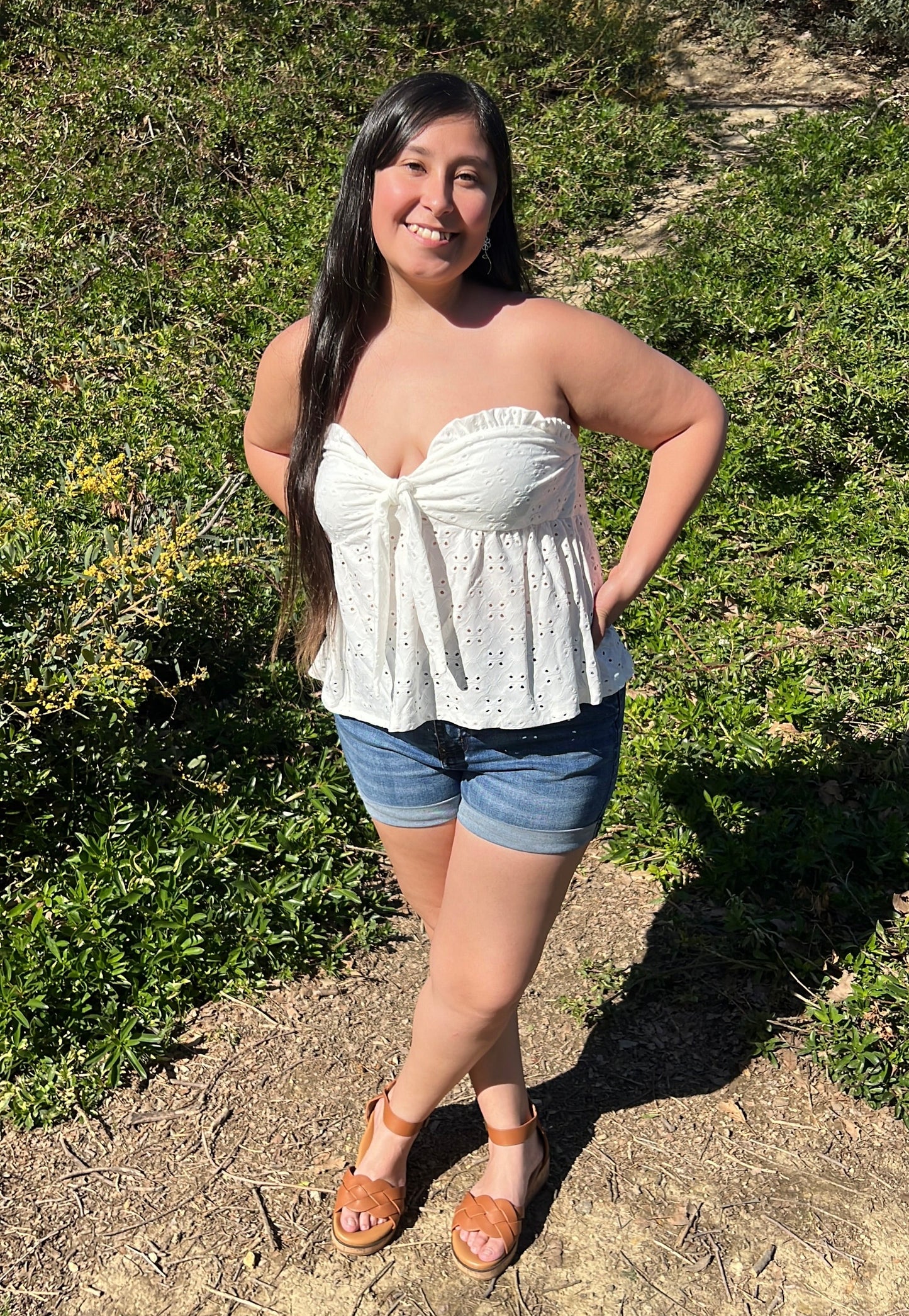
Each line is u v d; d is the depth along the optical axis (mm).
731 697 4273
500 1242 2447
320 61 9008
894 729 4055
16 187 7633
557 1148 2760
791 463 5543
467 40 9711
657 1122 2826
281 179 7980
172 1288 2455
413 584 1979
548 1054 3037
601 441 5781
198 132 8094
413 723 2059
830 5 10602
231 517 5027
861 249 6719
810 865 3438
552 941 3416
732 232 7211
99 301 6703
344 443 2041
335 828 3625
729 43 10602
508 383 1964
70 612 3605
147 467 5184
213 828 3445
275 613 4523
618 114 8695
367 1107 2639
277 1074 2977
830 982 3164
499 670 2010
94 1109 2865
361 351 2066
